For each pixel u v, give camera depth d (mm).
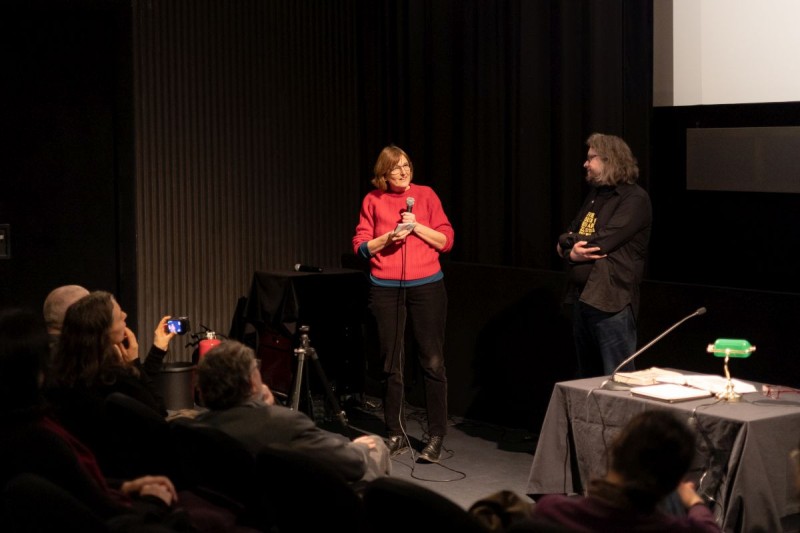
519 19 5637
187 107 6230
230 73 6352
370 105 6656
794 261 4594
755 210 4719
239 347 3191
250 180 6473
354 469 3219
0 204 5891
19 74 5887
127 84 6043
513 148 5719
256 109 6453
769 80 4625
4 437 2650
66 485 2660
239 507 3047
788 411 3537
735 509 3418
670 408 3619
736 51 4727
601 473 3879
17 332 2688
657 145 5090
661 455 2260
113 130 6078
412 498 2338
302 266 6035
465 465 5051
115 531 2324
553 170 5551
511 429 5684
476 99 5926
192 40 6219
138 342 6168
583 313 4688
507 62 5750
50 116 5965
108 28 6027
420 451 5293
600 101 5297
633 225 4543
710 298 4695
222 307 6445
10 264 5941
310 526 2686
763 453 3434
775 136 4617
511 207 5766
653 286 4914
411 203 5027
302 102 6609
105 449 3391
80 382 3441
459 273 5879
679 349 4832
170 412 5652
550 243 5609
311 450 3127
